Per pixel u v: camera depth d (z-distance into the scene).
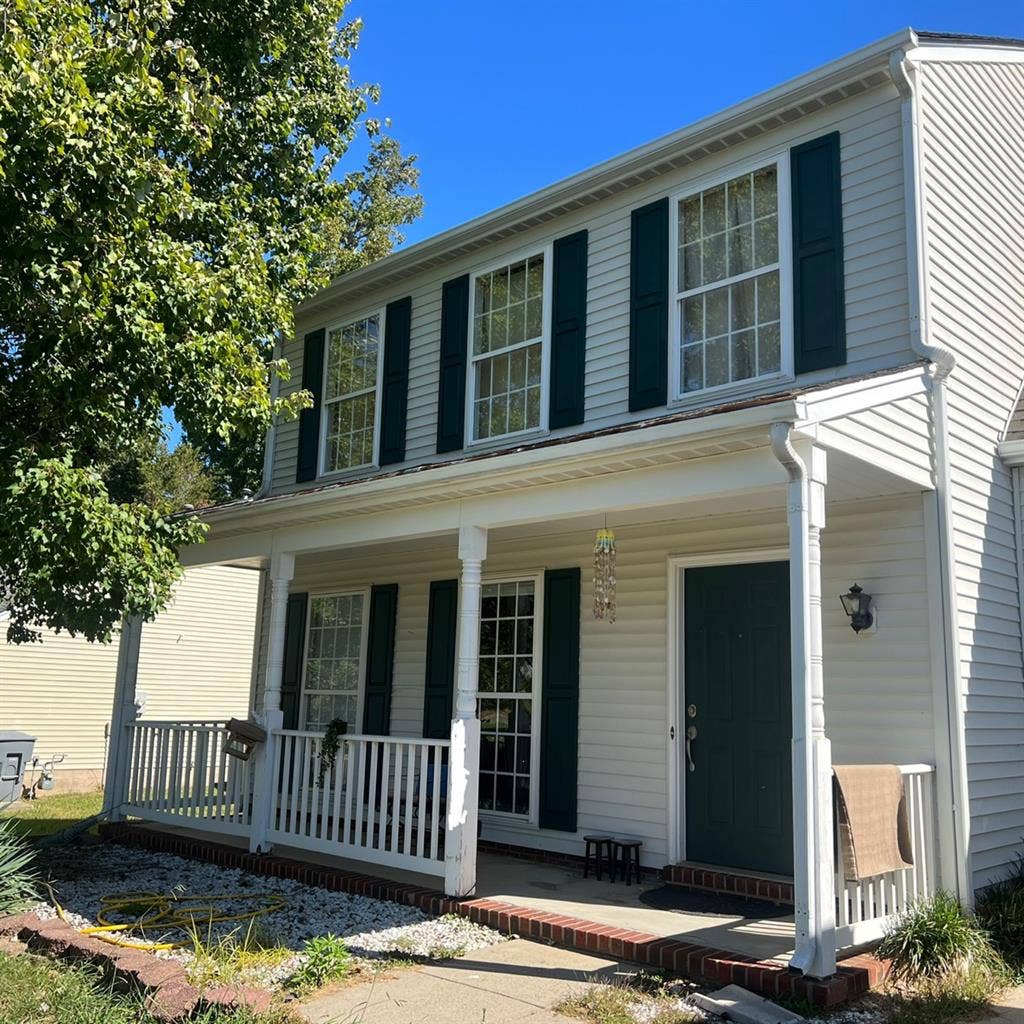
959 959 5.30
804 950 4.82
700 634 7.95
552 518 6.80
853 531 6.97
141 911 6.78
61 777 16.64
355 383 11.64
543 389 9.28
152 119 7.19
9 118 6.00
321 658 11.90
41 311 6.96
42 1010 4.39
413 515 7.76
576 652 8.82
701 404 7.97
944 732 6.27
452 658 10.05
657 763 7.99
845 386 5.52
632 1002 4.81
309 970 5.14
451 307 10.45
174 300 7.06
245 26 9.89
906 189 6.93
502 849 9.05
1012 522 7.61
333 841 7.81
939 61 7.52
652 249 8.57
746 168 8.02
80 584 7.55
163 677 18.44
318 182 10.97
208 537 10.02
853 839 5.22
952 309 7.16
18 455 6.63
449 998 4.89
